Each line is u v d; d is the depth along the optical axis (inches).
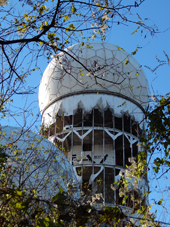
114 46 1632.6
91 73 456.8
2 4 443.5
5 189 387.2
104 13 422.3
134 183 471.8
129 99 1567.4
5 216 402.3
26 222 376.5
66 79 1569.9
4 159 487.8
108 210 365.7
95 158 1622.8
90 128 1507.1
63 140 1481.3
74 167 1504.7
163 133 461.7
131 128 1540.4
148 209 427.8
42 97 1657.2
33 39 402.3
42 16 429.1
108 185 1531.7
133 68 1611.7
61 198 353.4
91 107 1526.8
